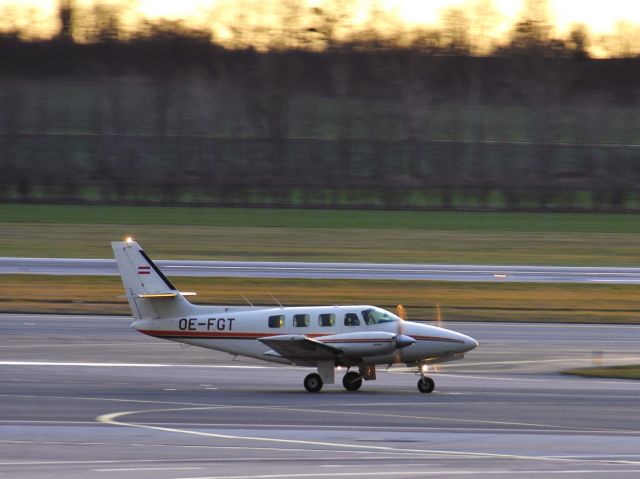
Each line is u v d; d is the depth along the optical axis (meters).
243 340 123.69
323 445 89.56
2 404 107.19
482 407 108.38
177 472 79.62
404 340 118.62
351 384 120.81
